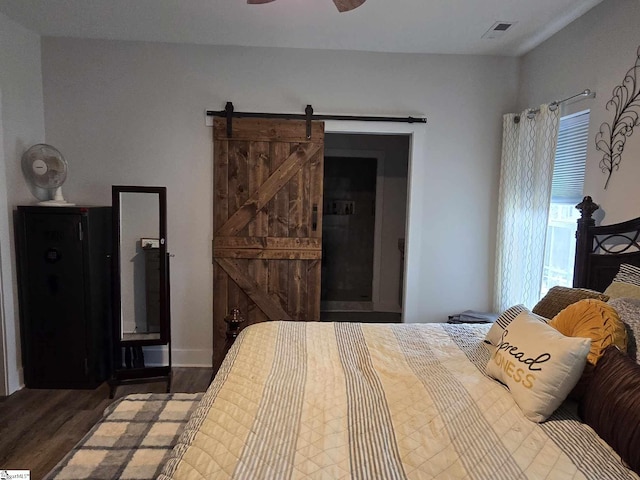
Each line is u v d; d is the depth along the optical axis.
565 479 1.10
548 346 1.47
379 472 1.12
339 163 5.43
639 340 1.50
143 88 3.43
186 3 2.69
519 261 3.34
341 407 1.46
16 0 2.69
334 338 2.21
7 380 3.05
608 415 1.25
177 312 3.62
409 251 3.69
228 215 3.55
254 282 3.62
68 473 1.49
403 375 1.75
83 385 3.19
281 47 3.45
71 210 3.07
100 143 3.46
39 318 3.14
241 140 3.49
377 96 3.54
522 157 3.26
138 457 1.58
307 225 3.59
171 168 3.51
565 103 2.90
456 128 3.59
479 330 2.39
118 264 3.16
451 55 3.53
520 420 1.38
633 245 2.20
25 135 3.21
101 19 2.97
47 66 3.36
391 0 2.59
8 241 3.04
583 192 2.68
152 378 3.16
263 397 1.50
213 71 3.45
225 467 1.13
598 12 2.55
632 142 2.26
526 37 3.14
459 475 1.11
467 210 3.66
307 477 1.09
